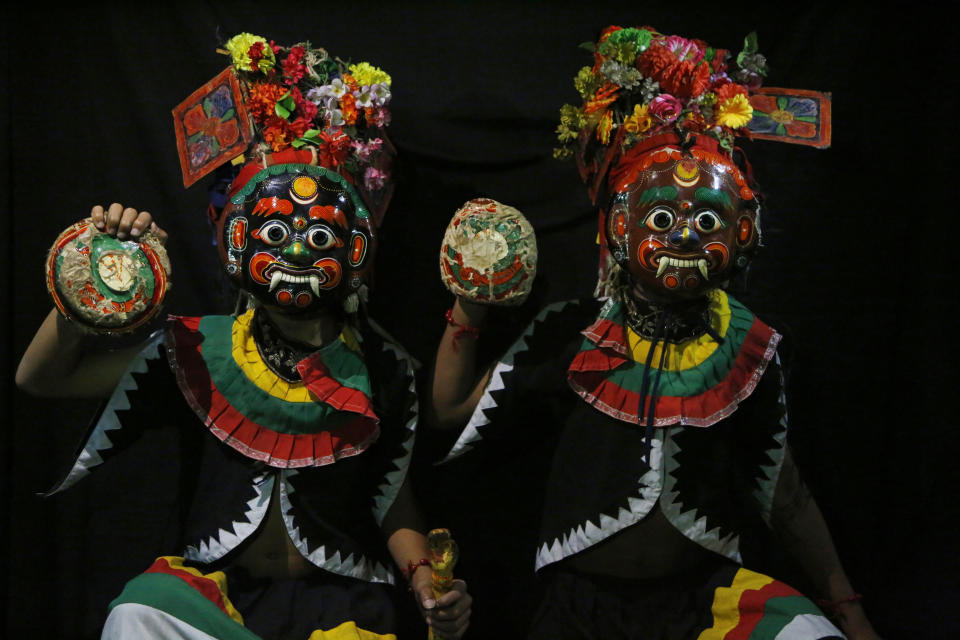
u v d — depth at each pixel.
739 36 2.32
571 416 2.07
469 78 2.32
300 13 2.31
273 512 1.96
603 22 2.32
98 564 2.43
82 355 2.00
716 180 1.88
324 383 1.94
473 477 2.35
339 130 1.94
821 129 2.05
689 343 1.99
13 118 2.35
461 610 1.90
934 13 2.29
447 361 2.05
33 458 2.41
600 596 1.99
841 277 2.37
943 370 2.34
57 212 2.37
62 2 2.33
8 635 2.41
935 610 2.31
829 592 2.12
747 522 2.39
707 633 1.94
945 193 2.31
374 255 2.00
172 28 2.32
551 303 2.30
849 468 2.41
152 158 2.35
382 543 2.12
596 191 2.03
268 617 1.91
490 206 1.98
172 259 2.37
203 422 1.94
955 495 2.33
